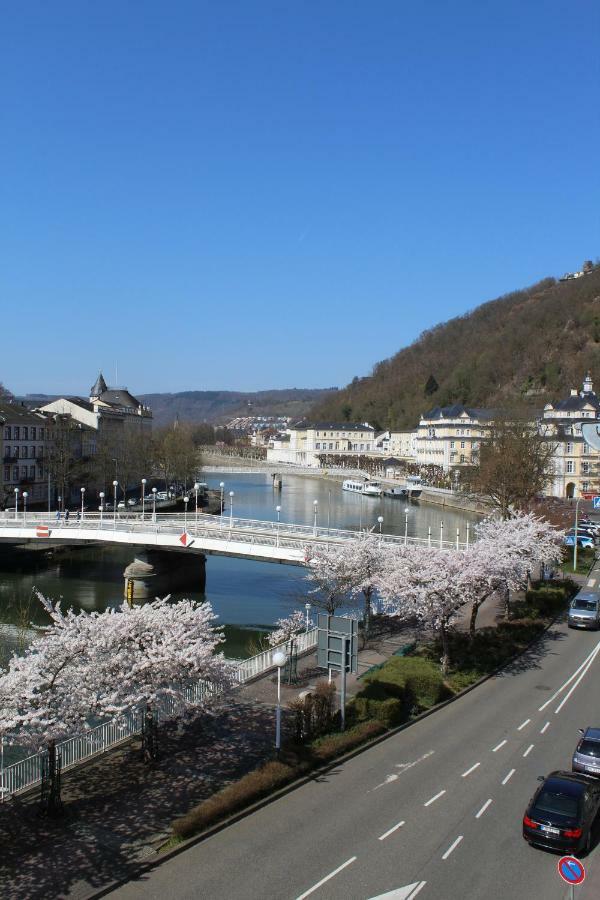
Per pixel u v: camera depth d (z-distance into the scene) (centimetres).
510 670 4341
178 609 3341
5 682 2397
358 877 2159
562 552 7775
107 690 2867
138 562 7612
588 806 2375
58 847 2302
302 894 2073
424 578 4266
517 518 6631
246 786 2623
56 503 13012
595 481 13788
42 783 2527
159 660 2906
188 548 7200
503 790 2745
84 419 15025
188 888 2095
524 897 2078
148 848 2302
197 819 2391
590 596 5609
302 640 4666
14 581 8206
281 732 3256
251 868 2202
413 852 2303
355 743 3148
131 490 15938
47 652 2664
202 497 16112
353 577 5066
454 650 4497
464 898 2069
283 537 7281
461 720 3506
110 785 2747
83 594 7644
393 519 13562
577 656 4634
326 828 2448
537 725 3434
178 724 3098
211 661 3053
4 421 11462
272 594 7775
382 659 4478
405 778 2848
